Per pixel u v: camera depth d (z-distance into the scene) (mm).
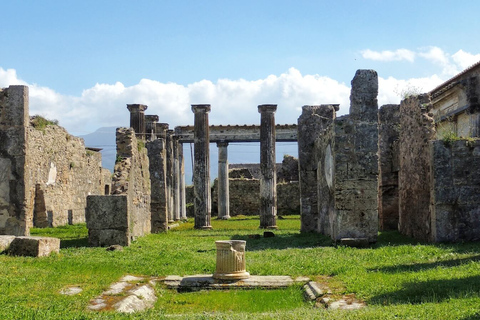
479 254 15906
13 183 21156
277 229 33406
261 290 13359
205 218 36469
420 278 12336
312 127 27938
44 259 15875
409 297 10789
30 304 10320
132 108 38594
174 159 47469
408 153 23016
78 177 38188
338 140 20953
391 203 26594
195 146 37625
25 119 21406
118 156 23750
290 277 14148
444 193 19984
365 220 20656
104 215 20641
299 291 12930
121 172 22297
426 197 20922
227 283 13789
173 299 12570
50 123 33125
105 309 10578
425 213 21031
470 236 19875
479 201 20000
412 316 8945
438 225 19938
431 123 21109
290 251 18891
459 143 20172
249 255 18203
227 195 48781
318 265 15289
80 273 13961
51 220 32125
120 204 20688
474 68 32375
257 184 57188
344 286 12453
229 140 48312
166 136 43344
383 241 21500
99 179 44125
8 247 16844
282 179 61250
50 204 32281
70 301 10734
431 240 20281
